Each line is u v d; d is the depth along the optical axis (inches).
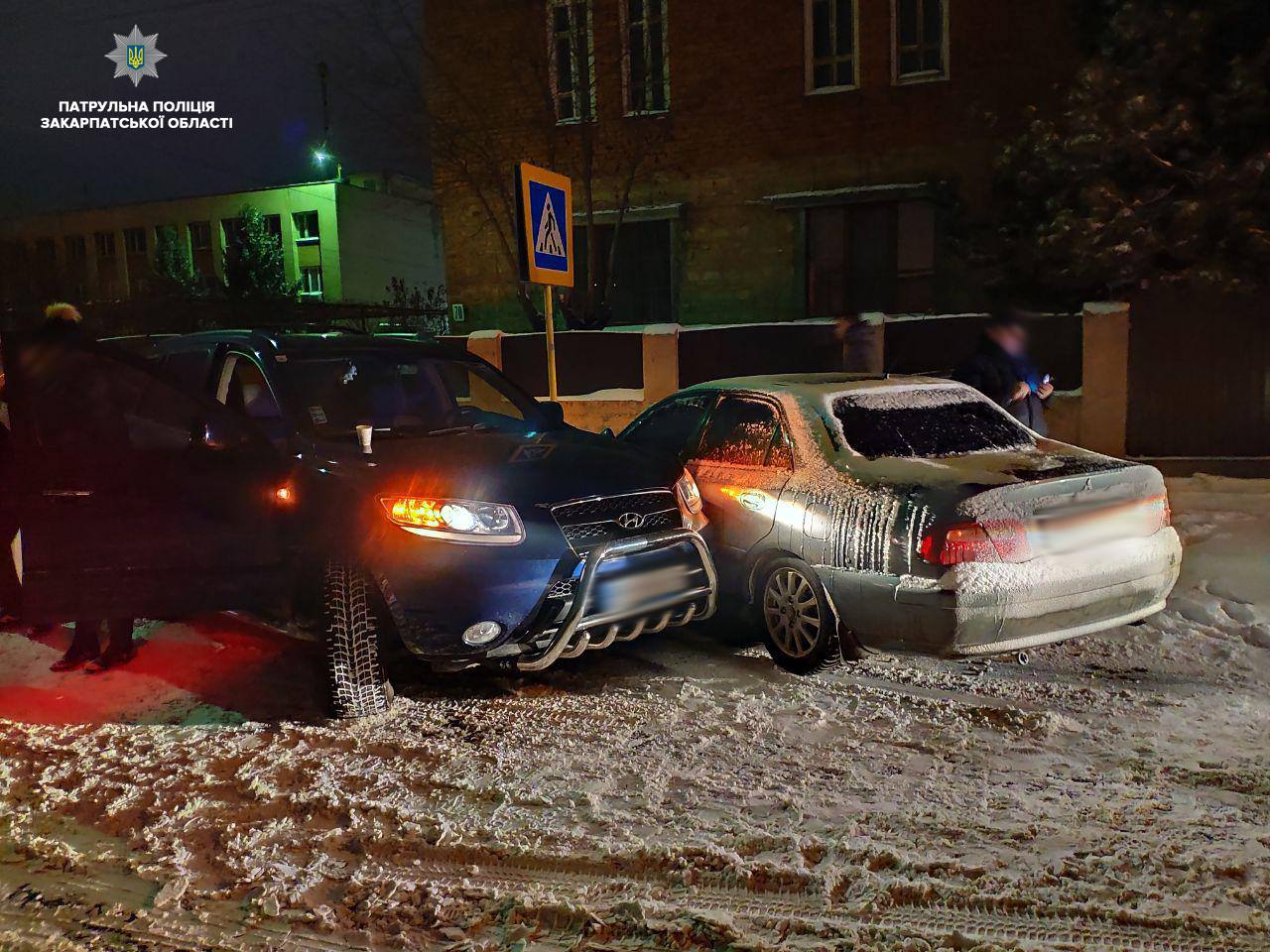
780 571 196.5
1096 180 404.8
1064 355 425.4
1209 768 146.2
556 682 193.5
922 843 127.5
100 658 206.4
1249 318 397.7
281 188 1445.6
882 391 214.2
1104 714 167.3
